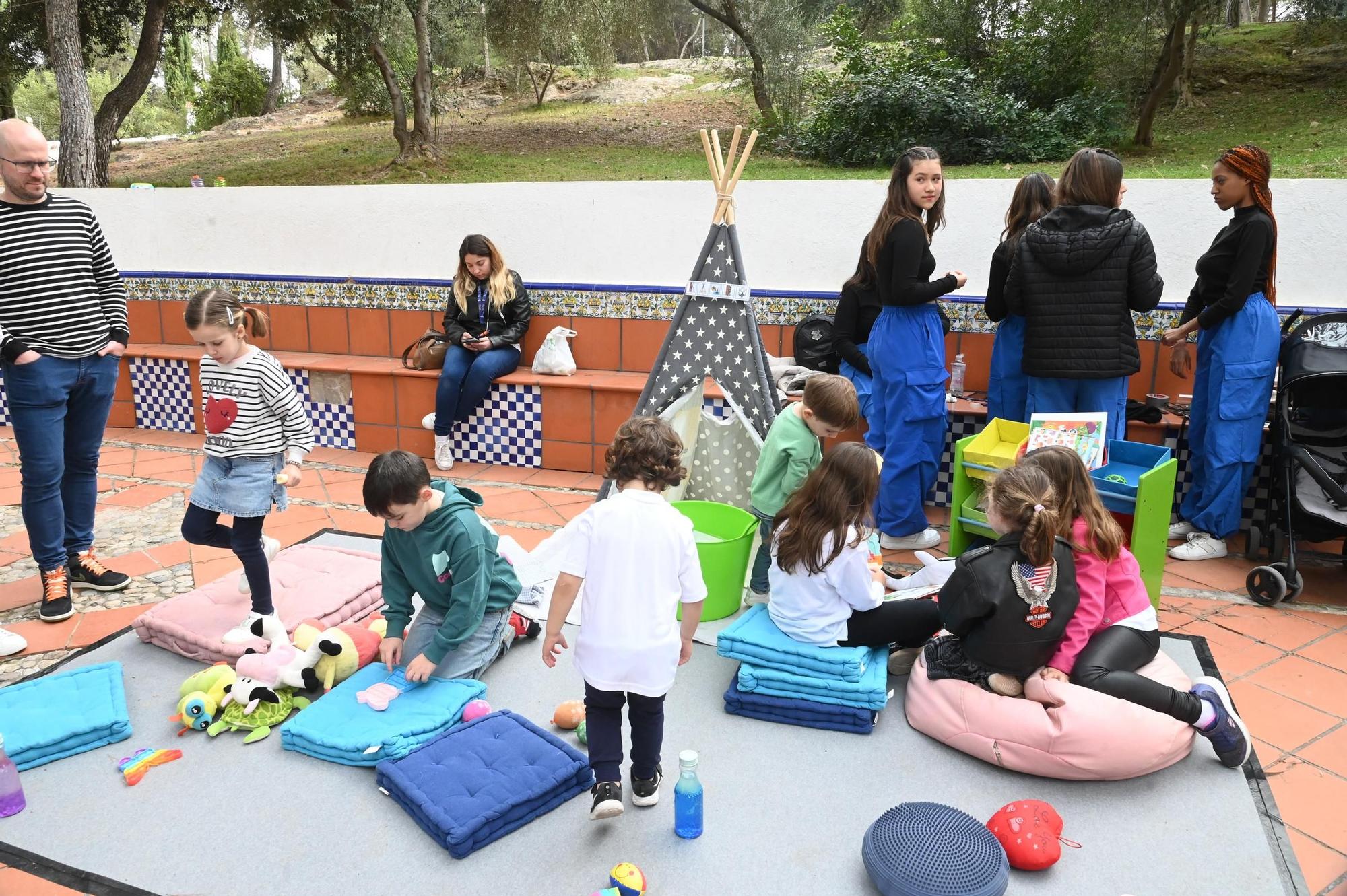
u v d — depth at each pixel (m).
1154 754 2.61
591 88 18.61
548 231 6.00
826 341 5.10
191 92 25.98
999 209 5.10
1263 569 3.81
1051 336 3.97
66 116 10.05
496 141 14.52
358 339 6.45
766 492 3.64
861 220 5.40
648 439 2.42
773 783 2.68
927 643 3.10
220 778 2.72
